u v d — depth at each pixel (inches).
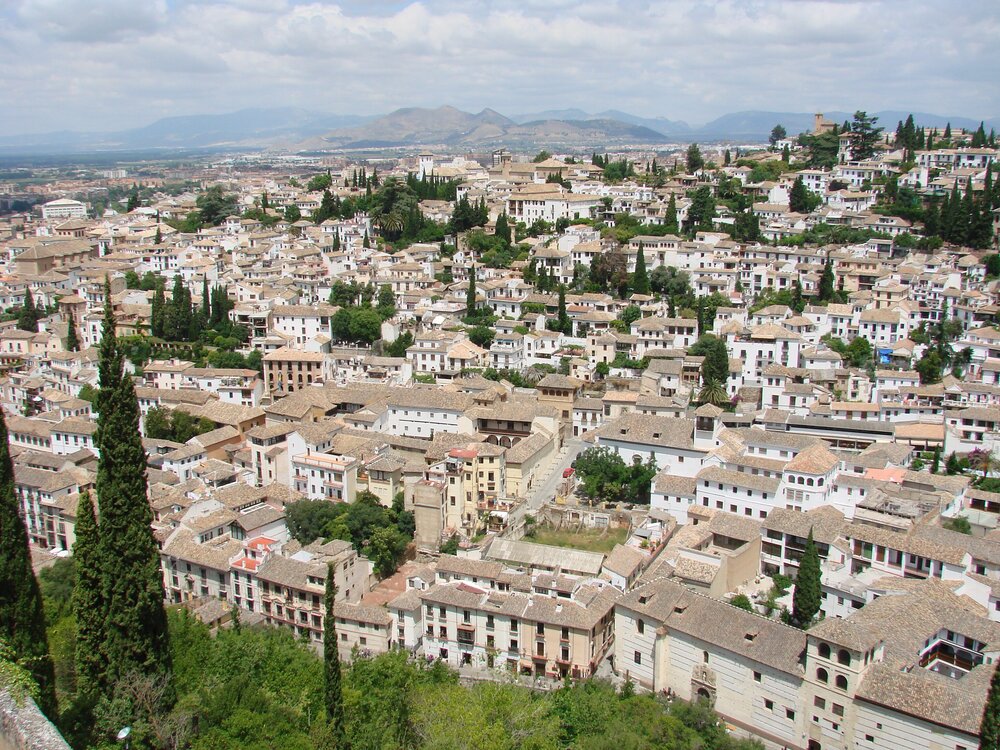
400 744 3858.3
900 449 7322.8
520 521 7101.4
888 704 4124.0
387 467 7209.6
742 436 7362.2
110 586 3280.0
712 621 4921.3
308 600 5718.5
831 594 5477.4
